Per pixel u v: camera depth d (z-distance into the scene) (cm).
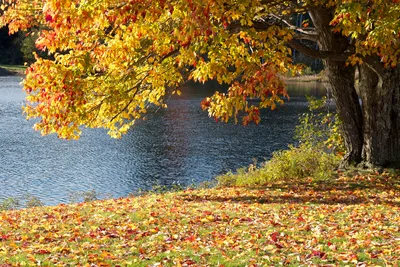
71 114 1170
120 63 1238
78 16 981
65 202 2016
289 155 1736
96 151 3066
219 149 3086
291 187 1487
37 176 2472
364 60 1440
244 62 1059
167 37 1086
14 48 9700
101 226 991
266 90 1001
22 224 1023
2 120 4181
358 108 1619
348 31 1112
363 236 851
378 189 1373
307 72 7231
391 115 1555
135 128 3828
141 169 2625
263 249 805
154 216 1071
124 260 757
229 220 1030
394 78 1509
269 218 1042
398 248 775
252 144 3225
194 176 2473
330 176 1580
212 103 1136
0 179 2406
